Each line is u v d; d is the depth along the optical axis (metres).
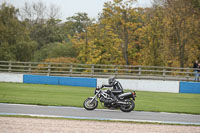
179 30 104.81
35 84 68.44
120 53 114.94
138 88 66.06
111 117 31.48
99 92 36.50
